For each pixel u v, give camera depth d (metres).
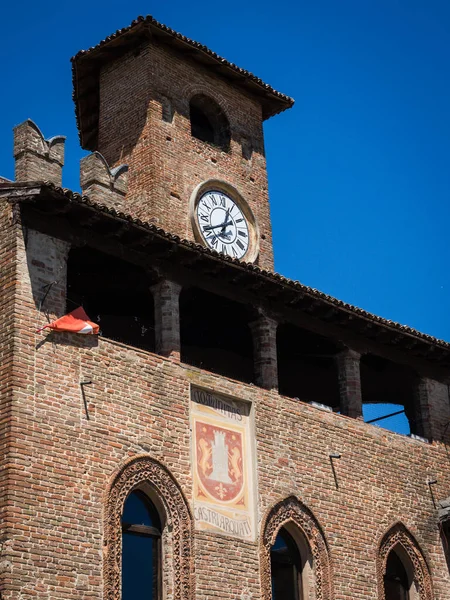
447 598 35.75
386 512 34.97
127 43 40.22
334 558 32.69
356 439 35.09
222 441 31.02
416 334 37.12
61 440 27.16
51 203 28.62
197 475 29.94
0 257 28.39
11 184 28.36
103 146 40.03
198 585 28.83
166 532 28.89
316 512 32.72
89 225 29.66
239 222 39.59
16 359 26.98
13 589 24.91
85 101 42.62
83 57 40.56
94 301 34.41
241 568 30.02
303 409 33.78
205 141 41.56
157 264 31.52
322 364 40.34
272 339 33.81
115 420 28.55
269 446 32.19
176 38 39.94
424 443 37.56
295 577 32.06
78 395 27.97
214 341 37.66
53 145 32.69
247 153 41.62
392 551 35.16
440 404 38.78
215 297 33.41
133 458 28.52
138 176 38.25
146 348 36.91
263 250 40.34
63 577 26.00
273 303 34.28
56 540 26.16
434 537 36.25
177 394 30.33
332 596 32.16
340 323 35.69
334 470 33.84
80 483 27.16
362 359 39.28
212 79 41.50
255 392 32.47
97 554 26.91
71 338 28.41
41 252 28.66
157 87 39.44
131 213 37.88
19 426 26.42
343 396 35.78
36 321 27.83
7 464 25.91
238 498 30.80
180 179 38.62
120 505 27.94
